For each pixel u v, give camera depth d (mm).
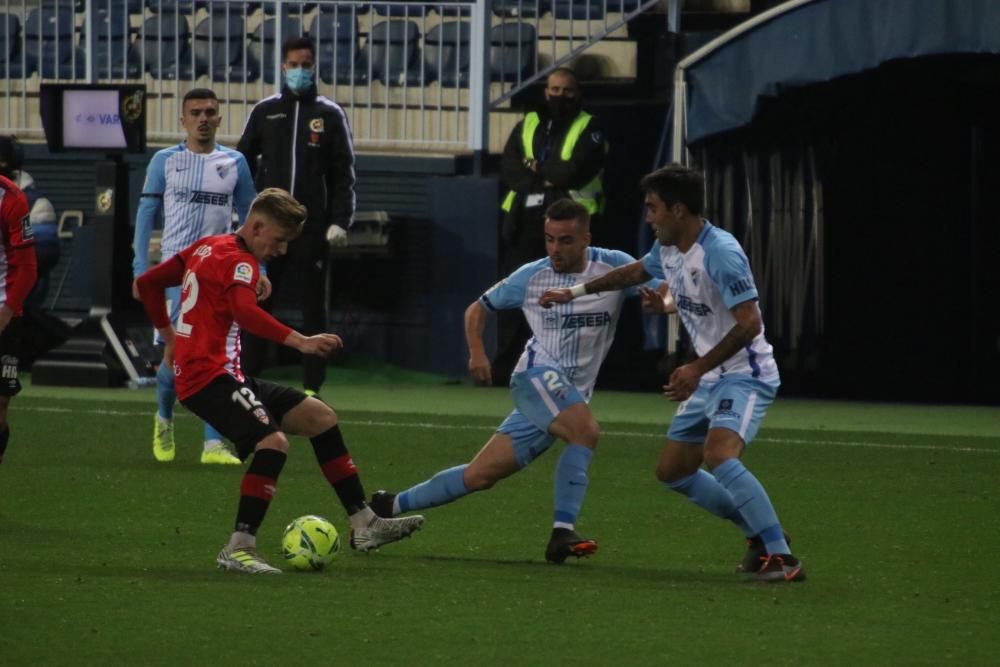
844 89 43938
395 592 18797
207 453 30109
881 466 31094
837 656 15852
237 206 31750
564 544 20844
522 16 47875
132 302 44844
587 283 20953
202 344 20203
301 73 38969
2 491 26484
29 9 51500
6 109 50312
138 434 34312
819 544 22703
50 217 46438
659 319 44500
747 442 19906
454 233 46188
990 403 44906
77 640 16125
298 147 39188
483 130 46688
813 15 39969
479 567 20625
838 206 46125
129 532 22812
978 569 20797
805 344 44000
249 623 17000
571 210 21219
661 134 46000
